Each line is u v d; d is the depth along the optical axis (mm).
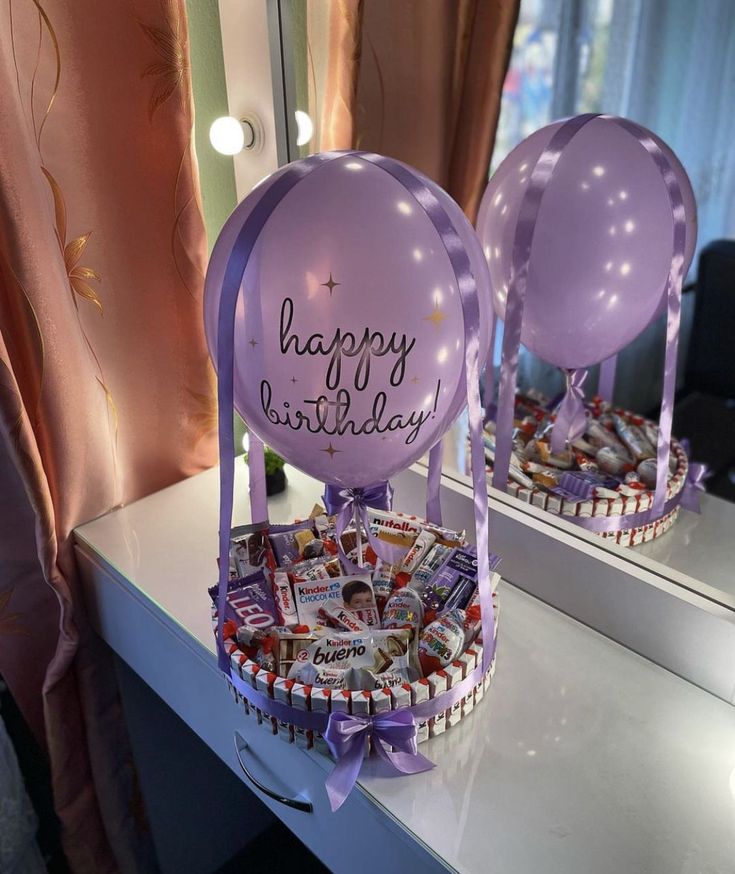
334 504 886
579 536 932
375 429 715
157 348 1119
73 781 1262
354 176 681
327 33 1091
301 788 818
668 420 895
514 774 750
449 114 1051
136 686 1230
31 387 1011
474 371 686
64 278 981
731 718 814
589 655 893
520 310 933
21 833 1203
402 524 951
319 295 660
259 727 838
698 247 853
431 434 760
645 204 833
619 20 854
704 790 737
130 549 1076
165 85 960
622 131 853
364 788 733
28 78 883
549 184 876
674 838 692
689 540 905
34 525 1083
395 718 719
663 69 827
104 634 1143
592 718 812
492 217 985
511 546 987
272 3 1033
